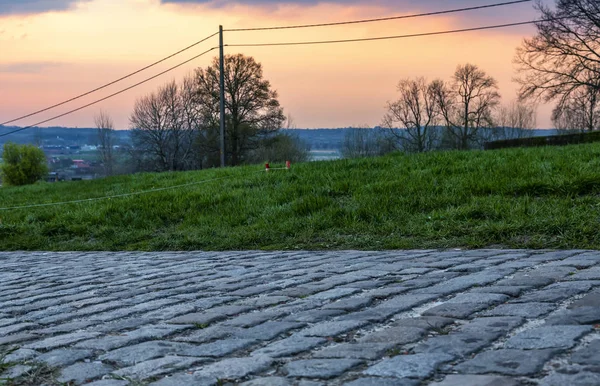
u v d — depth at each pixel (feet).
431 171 42.75
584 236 23.54
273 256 26.94
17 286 23.18
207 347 11.75
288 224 33.91
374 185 39.70
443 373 9.14
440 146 171.42
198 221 39.63
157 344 12.30
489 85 165.27
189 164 180.34
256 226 35.42
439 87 169.68
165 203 45.24
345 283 17.60
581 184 31.63
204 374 10.06
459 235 27.22
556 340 10.16
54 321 15.69
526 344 10.13
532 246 23.75
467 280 16.33
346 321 12.76
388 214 32.86
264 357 10.72
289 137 176.65
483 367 9.20
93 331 14.01
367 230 31.04
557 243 23.49
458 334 11.16
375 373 9.36
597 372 8.53
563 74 120.57
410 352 10.31
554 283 15.02
